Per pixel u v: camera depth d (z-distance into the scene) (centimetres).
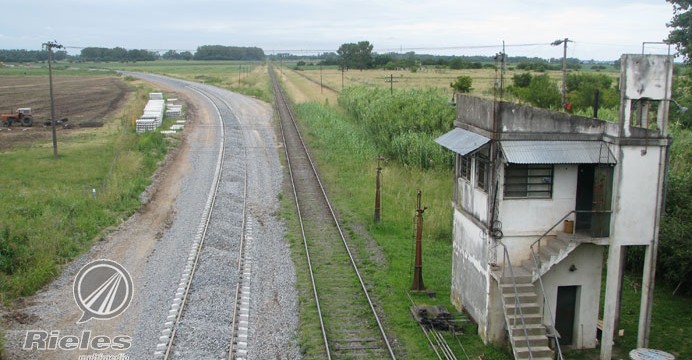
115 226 2677
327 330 1734
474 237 1762
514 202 1620
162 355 1527
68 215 2622
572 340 1734
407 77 10731
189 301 1850
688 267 2050
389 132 4272
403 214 2903
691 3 4628
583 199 1645
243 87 10481
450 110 4216
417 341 1688
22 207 2761
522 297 1584
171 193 3294
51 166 3828
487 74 11012
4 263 2069
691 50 4525
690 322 1928
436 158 3656
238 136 5206
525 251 1642
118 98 8712
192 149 4575
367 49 16150
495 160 1584
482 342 1692
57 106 7650
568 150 1565
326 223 2811
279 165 4091
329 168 3944
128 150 4316
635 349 1631
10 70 15588
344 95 7112
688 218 2134
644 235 1591
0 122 6062
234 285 2012
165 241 2473
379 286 2083
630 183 1559
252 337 1675
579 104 4850
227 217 2825
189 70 17062
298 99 8362
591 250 1675
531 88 5072
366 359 1573
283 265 2247
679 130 3888
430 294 2030
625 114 1522
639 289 2186
